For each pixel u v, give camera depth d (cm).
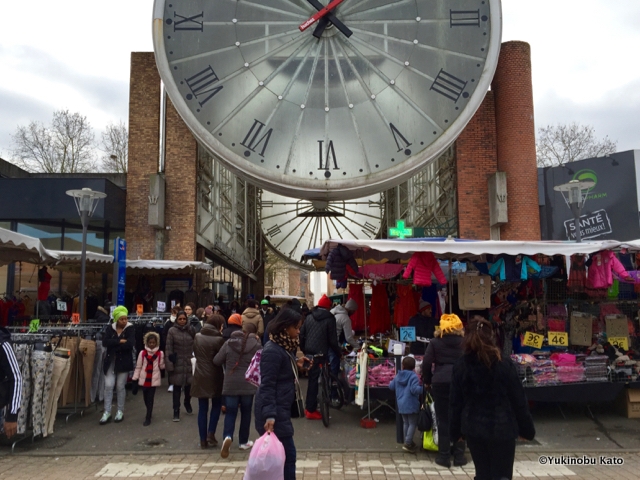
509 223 1753
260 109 1524
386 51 1549
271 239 3500
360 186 1494
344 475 580
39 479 570
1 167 2131
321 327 862
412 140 1510
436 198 2159
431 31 1541
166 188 1823
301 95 1541
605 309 941
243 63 1535
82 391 866
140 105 1862
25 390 688
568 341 931
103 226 1803
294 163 1511
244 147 1505
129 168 1831
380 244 823
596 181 1834
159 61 1505
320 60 1563
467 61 1516
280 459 425
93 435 758
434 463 623
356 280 1248
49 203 1689
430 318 864
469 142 1834
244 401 661
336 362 917
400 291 1073
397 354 729
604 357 842
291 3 1577
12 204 1694
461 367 417
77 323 946
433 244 823
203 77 1513
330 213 3138
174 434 762
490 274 916
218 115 1506
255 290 3703
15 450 686
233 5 1555
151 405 818
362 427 800
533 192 1767
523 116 1788
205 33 1530
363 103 1536
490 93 1859
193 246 1797
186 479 568
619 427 795
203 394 689
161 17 1523
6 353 559
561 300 949
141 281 1802
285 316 488
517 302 967
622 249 873
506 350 951
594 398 822
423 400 671
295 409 633
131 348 845
